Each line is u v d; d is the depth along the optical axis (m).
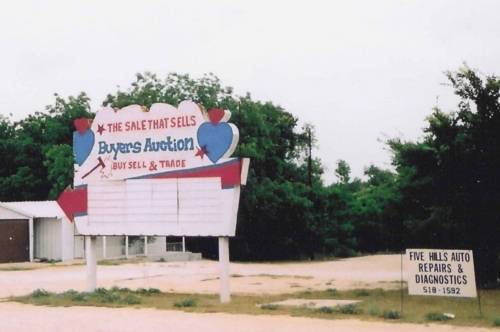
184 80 58.50
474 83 23.30
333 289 24.91
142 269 36.38
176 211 19.80
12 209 41.78
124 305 18.28
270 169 60.31
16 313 16.92
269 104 64.31
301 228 57.50
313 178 65.38
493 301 19.72
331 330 13.27
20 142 65.38
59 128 64.69
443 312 16.09
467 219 23.23
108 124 21.30
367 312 15.99
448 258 15.52
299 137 65.12
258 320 14.99
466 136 23.27
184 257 46.97
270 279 30.69
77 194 21.69
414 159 24.39
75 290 22.83
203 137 19.47
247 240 57.06
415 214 25.70
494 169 22.59
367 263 50.16
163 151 20.17
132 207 20.62
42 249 43.78
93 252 21.70
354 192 95.00
